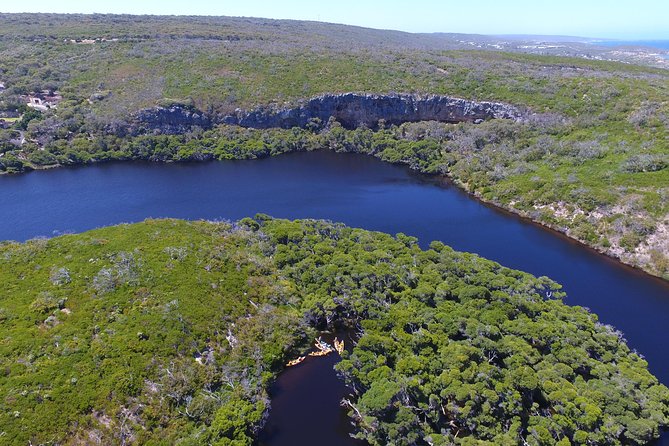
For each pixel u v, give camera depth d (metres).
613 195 92.12
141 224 76.44
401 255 73.19
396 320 56.41
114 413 42.44
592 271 78.94
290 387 52.47
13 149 130.50
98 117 142.75
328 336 60.66
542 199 100.31
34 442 38.38
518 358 49.34
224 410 44.16
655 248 79.88
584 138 117.06
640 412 44.84
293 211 103.88
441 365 48.91
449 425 45.81
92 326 51.09
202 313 55.56
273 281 65.44
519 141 126.06
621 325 64.31
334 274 65.00
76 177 123.56
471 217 101.25
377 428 43.81
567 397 44.31
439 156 135.25
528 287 64.56
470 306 58.66
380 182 124.56
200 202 108.31
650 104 118.75
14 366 44.50
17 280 57.53
